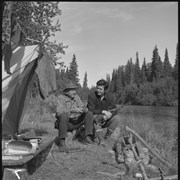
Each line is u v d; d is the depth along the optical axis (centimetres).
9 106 556
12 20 496
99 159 591
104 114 724
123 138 626
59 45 877
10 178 416
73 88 688
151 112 3228
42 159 552
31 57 544
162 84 6297
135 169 531
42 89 549
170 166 561
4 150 441
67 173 505
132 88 6562
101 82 733
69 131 710
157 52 8225
